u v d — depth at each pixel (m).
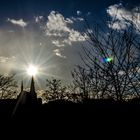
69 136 11.12
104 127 9.75
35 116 13.87
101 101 10.02
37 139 12.62
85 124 10.67
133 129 9.12
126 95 8.73
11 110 20.02
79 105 11.82
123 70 8.38
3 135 14.27
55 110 13.00
